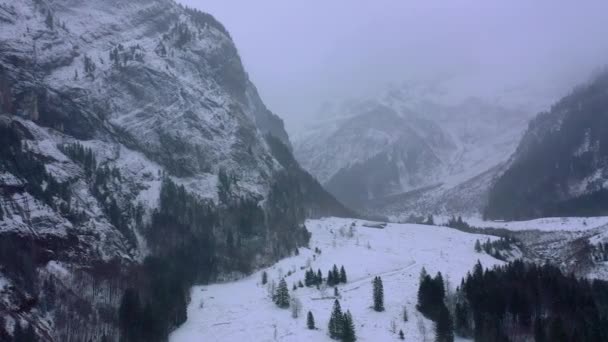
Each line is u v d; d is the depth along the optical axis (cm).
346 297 14812
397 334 12619
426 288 13912
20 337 10062
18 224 12562
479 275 14938
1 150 13850
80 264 13150
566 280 14850
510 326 13062
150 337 11744
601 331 11900
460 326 13062
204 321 13262
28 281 11519
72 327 11206
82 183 15512
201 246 16325
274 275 16488
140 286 13500
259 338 12338
